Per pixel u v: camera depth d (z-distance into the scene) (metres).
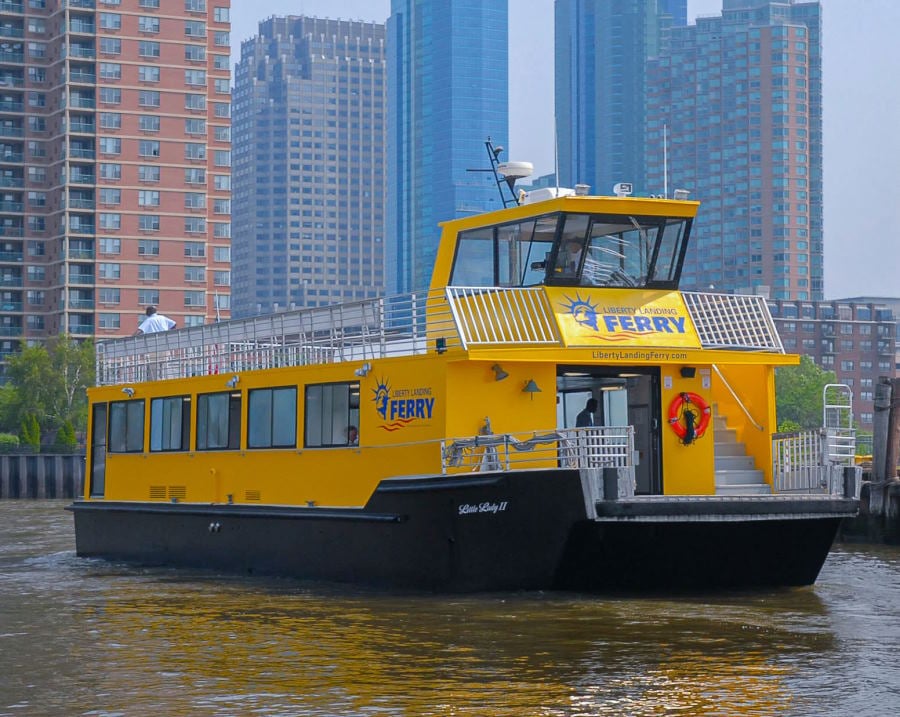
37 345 137.50
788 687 15.83
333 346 26.33
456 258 26.08
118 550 31.73
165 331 32.03
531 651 17.98
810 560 23.75
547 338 23.56
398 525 23.31
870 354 192.62
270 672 17.05
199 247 147.12
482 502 21.95
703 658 17.48
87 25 144.00
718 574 23.17
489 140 27.39
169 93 146.12
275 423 26.86
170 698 15.74
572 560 21.62
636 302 24.45
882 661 17.30
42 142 148.38
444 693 15.62
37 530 46.94
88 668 17.64
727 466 25.14
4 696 16.05
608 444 21.50
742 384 25.61
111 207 143.50
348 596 23.62
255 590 25.11
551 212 23.97
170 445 30.16
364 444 24.52
